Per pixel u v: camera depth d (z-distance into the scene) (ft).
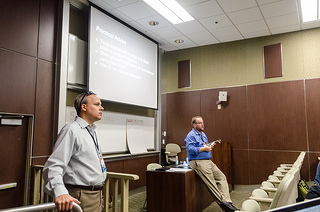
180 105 20.44
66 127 5.39
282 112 16.67
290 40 16.88
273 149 16.72
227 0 12.98
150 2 13.43
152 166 11.91
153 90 18.45
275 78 17.12
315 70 15.94
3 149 9.76
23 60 10.51
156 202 10.41
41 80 11.20
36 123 10.85
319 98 15.64
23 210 3.58
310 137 15.65
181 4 13.44
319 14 14.43
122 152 15.66
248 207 5.61
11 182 9.94
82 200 5.24
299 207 2.98
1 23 9.79
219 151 16.28
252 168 17.29
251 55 18.08
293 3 13.23
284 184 4.34
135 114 17.20
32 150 10.59
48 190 4.63
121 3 13.52
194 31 17.07
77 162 5.34
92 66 13.24
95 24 13.55
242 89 18.16
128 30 16.05
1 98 9.64
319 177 8.75
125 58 15.71
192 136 12.12
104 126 14.44
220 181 11.72
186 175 10.13
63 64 11.93
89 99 5.88
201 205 11.75
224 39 18.51
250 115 17.70
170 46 20.25
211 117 19.10
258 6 13.57
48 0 11.76
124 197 7.29
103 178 5.71
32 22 10.97
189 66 20.42
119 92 15.07
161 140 20.48
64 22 12.17
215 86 19.20
